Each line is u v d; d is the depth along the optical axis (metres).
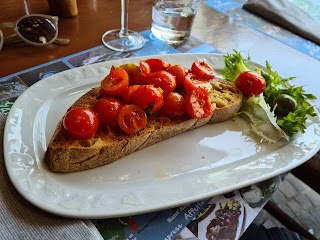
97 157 0.23
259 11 0.43
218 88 0.29
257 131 0.27
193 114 0.25
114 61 0.31
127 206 0.20
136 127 0.23
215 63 0.34
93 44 0.35
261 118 0.28
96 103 0.24
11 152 0.22
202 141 0.27
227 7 0.44
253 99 0.28
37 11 0.38
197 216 0.21
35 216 0.19
